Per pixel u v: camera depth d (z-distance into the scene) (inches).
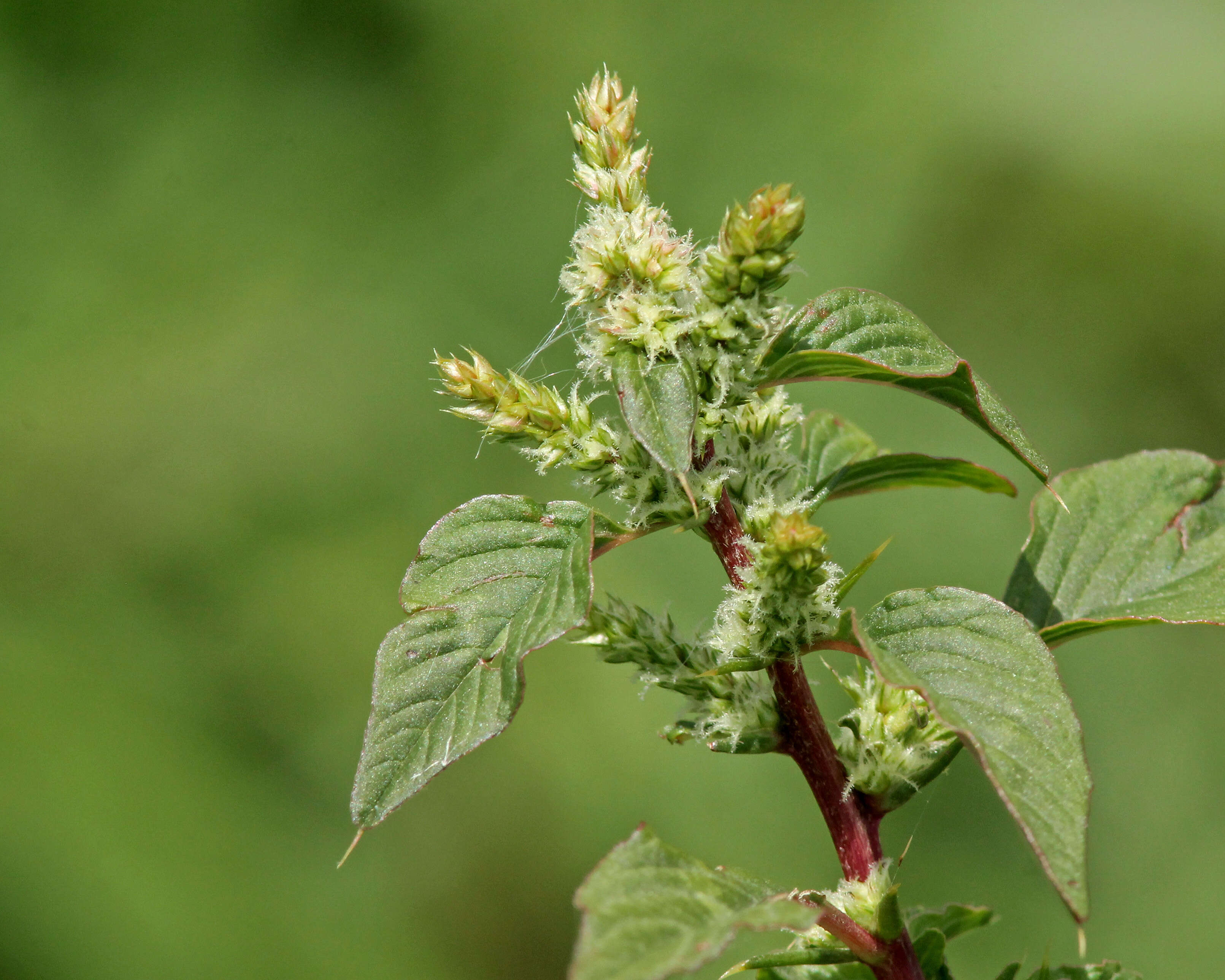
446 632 25.0
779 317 25.1
